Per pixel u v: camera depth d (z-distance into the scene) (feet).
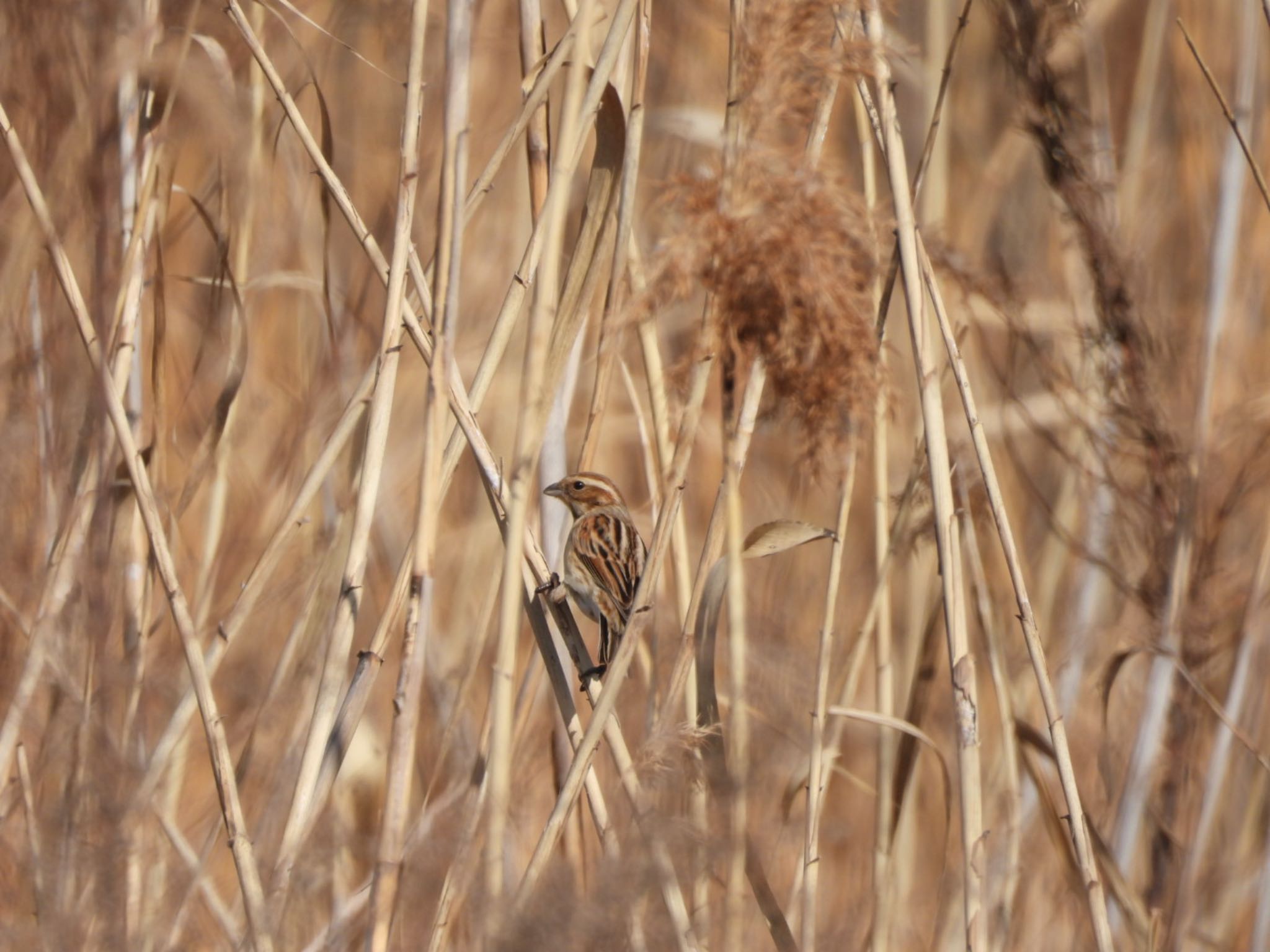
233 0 26.32
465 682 28.63
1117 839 33.40
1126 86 51.44
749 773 24.44
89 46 24.03
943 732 39.73
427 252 40.29
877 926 28.81
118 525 28.76
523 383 21.88
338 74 45.14
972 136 47.47
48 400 29.01
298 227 39.14
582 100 22.17
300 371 38.91
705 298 21.74
